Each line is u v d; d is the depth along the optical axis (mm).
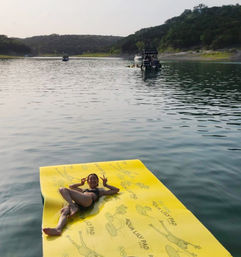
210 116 14594
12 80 36281
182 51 135625
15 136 10898
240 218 5523
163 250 4395
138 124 12844
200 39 131750
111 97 21297
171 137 10852
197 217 5551
